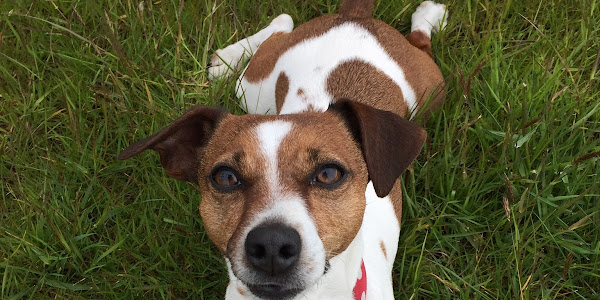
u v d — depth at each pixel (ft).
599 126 2.30
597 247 2.02
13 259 2.10
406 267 2.10
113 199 2.19
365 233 1.85
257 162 1.50
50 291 2.10
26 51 2.51
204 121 1.66
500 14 2.58
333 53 2.21
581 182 2.13
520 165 2.18
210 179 1.55
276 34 2.56
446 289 2.05
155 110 2.34
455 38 2.57
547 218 2.03
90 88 2.44
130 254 2.04
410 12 2.70
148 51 2.50
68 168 2.25
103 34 2.55
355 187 1.57
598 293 2.02
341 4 2.51
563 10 2.56
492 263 2.11
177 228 2.07
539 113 2.28
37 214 2.14
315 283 1.49
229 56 2.58
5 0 2.61
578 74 2.41
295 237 1.42
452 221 2.18
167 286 2.03
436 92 2.32
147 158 2.24
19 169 2.26
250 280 1.46
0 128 2.37
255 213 1.44
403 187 2.13
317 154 1.51
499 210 2.15
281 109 2.17
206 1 2.61
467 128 2.18
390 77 2.18
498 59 2.43
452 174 2.16
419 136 1.61
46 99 2.45
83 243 2.14
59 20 2.55
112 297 2.07
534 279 2.05
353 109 1.61
